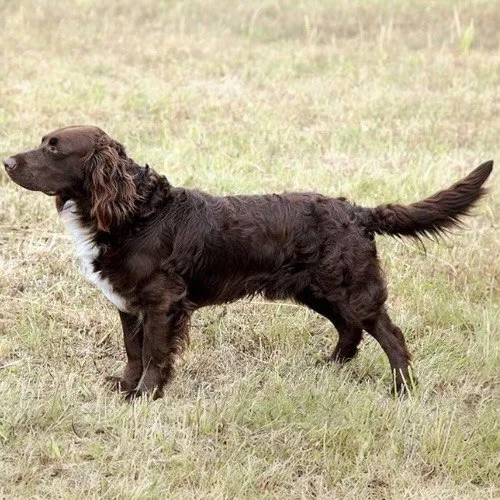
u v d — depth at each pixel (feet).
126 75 71.41
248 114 61.31
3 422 26.32
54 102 60.64
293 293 30.07
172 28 93.66
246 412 27.63
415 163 51.34
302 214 29.27
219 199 29.53
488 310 35.83
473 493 25.09
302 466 25.81
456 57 81.82
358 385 31.17
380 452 26.61
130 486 23.88
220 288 29.43
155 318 28.53
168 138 53.88
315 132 57.88
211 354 32.68
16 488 23.75
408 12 104.22
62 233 40.37
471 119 63.46
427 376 31.19
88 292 35.86
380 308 29.91
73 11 96.32
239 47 85.71
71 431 26.68
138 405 27.58
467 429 27.73
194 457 25.46
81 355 32.12
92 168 27.76
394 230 30.19
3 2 96.84
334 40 87.66
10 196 43.27
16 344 31.76
